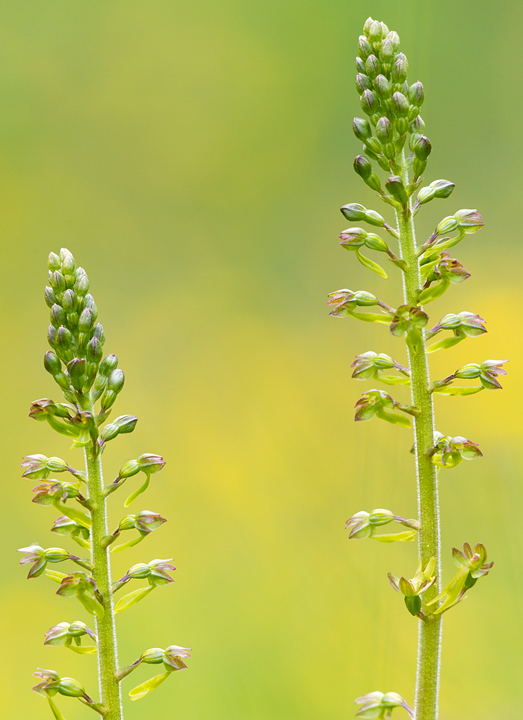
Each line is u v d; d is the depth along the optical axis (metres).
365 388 0.94
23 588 0.84
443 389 0.63
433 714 0.62
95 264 1.23
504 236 1.11
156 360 1.08
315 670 0.70
